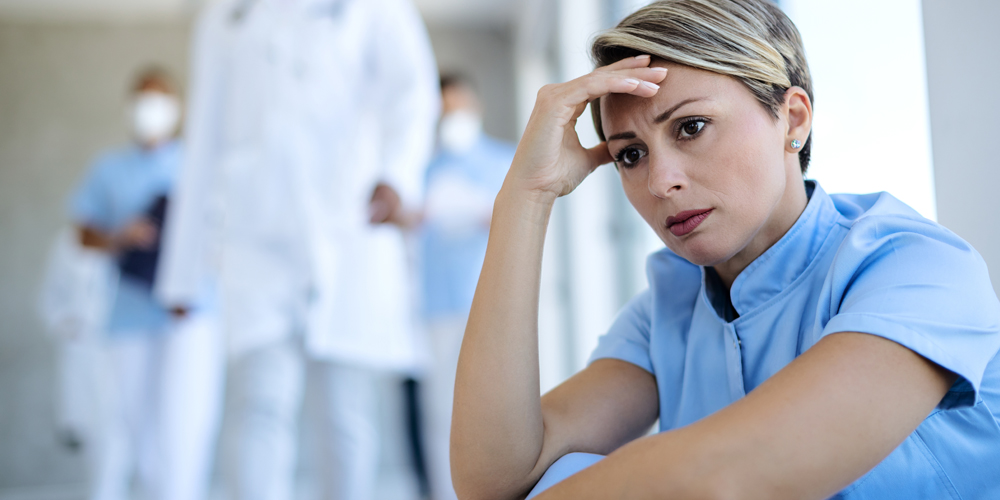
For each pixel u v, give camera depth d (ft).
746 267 2.13
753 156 1.88
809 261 2.05
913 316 1.62
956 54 2.52
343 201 6.44
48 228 15.71
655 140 1.92
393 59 6.88
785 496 1.48
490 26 16.71
